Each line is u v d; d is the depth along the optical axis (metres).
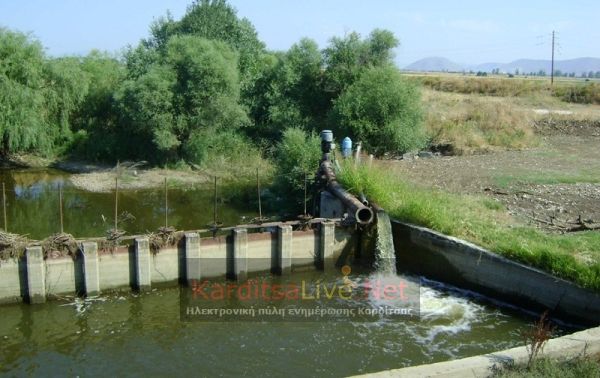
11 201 27.31
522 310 16.39
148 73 34.06
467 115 42.28
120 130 38.38
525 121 42.53
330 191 22.06
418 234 19.19
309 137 29.03
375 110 31.78
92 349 14.09
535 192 24.14
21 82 33.62
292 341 14.52
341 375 12.86
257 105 39.88
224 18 52.75
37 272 16.05
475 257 17.39
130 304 16.70
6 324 15.30
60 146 37.69
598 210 21.42
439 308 16.62
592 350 10.50
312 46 38.78
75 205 26.72
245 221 24.31
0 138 32.84
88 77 38.56
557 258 15.77
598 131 42.00
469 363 9.76
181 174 33.12
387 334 14.93
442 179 26.59
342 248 20.19
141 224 23.66
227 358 13.64
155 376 12.82
